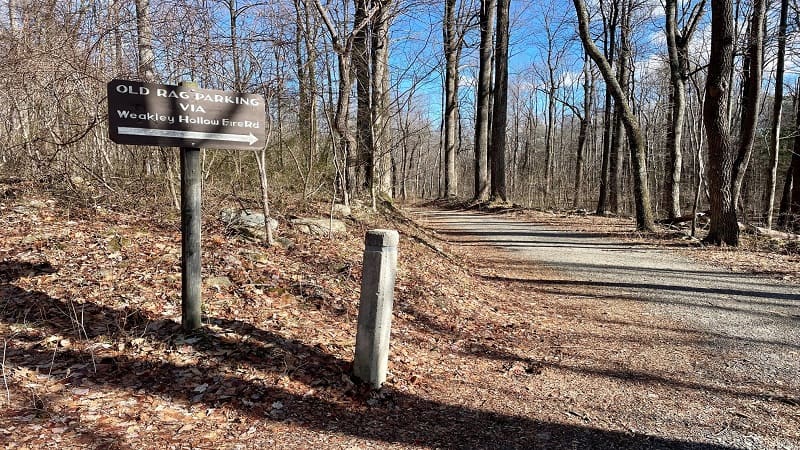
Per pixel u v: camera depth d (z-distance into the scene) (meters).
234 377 3.36
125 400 2.97
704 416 3.26
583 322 5.68
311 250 6.50
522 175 41.66
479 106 24.22
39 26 6.41
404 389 3.55
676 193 15.41
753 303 6.37
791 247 10.38
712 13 10.64
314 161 9.27
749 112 10.96
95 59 6.36
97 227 5.74
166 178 7.25
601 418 3.23
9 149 7.06
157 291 4.51
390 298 3.48
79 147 7.13
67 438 2.52
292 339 4.01
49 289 4.26
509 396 3.60
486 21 20.69
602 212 19.02
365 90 9.43
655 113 26.08
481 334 5.10
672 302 6.50
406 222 11.59
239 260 5.46
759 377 3.96
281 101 7.10
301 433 2.85
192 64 5.98
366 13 7.85
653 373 4.08
